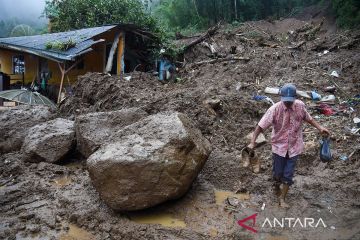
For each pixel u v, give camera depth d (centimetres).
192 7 2834
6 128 813
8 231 450
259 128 508
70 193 556
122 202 477
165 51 1697
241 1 2859
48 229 464
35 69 1700
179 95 905
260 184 579
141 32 1620
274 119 500
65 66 1395
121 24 1512
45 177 624
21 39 1744
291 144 500
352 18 2016
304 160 657
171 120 534
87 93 1031
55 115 920
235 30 2084
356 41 1399
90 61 1570
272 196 546
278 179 520
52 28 2292
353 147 688
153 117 570
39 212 500
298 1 3086
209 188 565
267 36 1939
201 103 850
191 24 2738
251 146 515
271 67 1316
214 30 1892
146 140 503
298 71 1224
